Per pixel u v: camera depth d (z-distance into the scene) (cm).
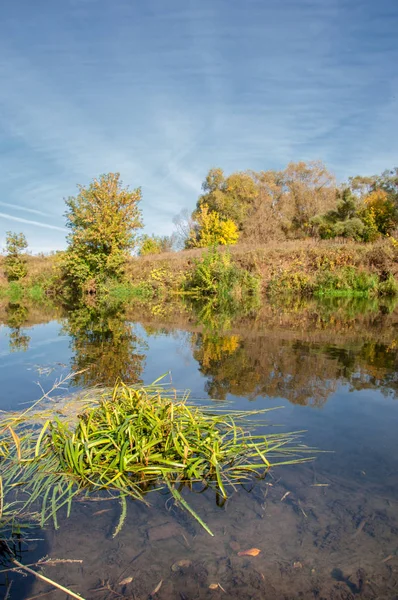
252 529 183
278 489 215
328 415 315
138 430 263
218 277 1691
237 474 233
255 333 715
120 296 1759
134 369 466
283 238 3306
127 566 163
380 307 1178
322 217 3253
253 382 404
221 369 456
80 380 423
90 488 224
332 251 1795
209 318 960
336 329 751
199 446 256
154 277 1916
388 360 491
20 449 266
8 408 342
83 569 162
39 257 2942
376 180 4159
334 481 221
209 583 154
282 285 1706
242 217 4128
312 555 167
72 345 627
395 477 224
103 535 182
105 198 1952
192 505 203
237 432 287
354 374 429
